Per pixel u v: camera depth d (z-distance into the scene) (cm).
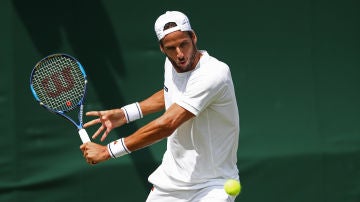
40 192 2027
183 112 1397
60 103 1742
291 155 2084
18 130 2016
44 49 2019
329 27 2095
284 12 2080
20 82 2014
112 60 2039
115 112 1611
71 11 2025
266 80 2080
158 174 1583
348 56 2108
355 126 2112
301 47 2089
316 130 2094
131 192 2052
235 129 1486
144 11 2042
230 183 1452
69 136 2033
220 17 2062
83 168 2036
